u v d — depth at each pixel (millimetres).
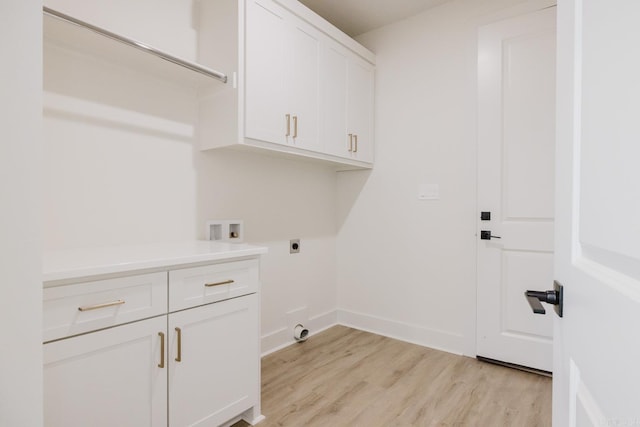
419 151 2570
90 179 1580
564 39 627
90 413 1087
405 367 2166
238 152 2217
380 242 2783
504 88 2176
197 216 1998
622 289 405
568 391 612
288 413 1676
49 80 1460
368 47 2852
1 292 617
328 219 2949
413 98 2602
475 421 1614
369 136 2744
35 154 655
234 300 1512
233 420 1588
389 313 2734
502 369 2137
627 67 405
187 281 1340
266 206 2412
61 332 1028
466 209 2352
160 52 1522
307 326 2730
